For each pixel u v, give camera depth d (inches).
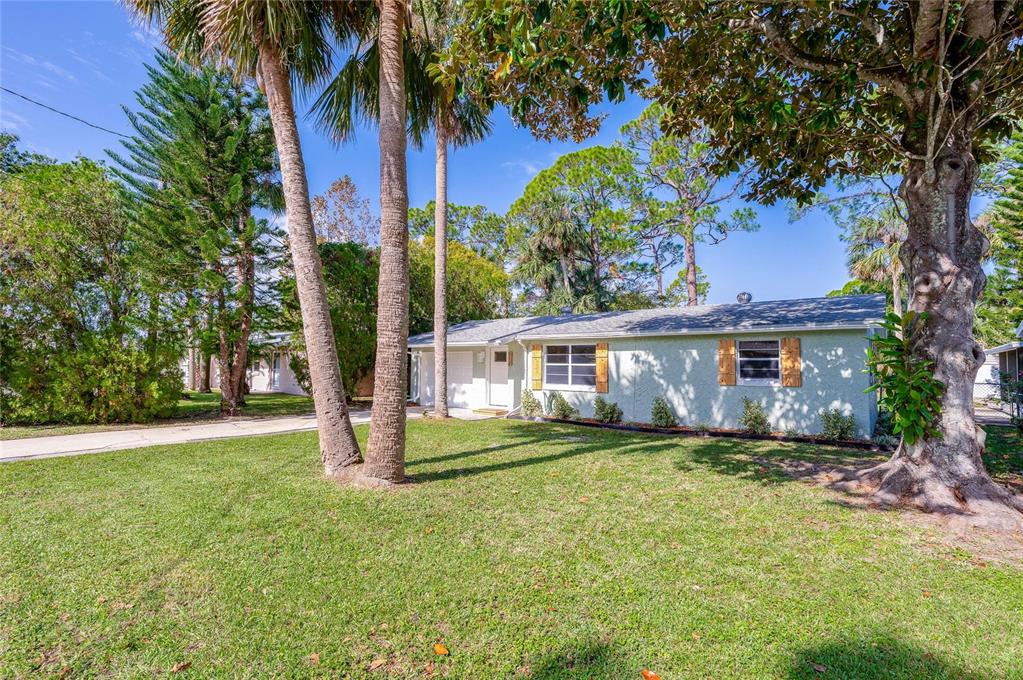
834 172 286.5
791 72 244.4
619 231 832.9
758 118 240.8
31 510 190.2
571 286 935.7
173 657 99.6
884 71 205.2
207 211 534.0
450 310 892.0
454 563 143.5
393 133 234.1
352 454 252.8
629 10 151.4
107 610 116.5
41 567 139.6
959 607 119.5
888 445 336.2
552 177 899.4
